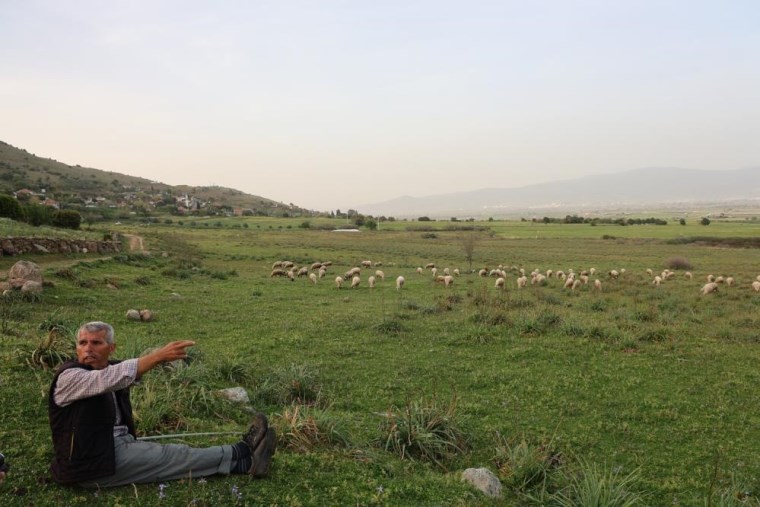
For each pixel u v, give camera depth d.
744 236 84.19
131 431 5.11
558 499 6.00
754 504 6.52
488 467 7.27
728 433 9.10
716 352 14.38
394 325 16.38
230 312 18.50
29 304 15.20
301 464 5.89
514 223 142.88
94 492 4.66
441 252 62.88
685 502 6.64
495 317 17.70
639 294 27.58
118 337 13.06
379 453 6.98
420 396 10.32
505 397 10.60
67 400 4.49
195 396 8.19
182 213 152.25
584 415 9.80
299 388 9.93
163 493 4.72
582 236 92.94
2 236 23.50
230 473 5.23
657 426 9.37
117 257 30.48
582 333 16.05
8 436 5.68
